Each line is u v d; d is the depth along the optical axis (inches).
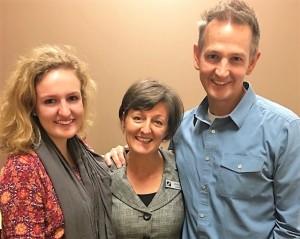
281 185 52.1
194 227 57.3
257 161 53.1
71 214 50.1
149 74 101.6
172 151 63.9
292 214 52.0
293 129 51.9
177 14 99.0
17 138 50.0
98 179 58.4
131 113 57.0
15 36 103.4
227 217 54.7
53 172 50.5
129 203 57.5
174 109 57.9
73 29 101.8
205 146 57.6
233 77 52.3
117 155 63.1
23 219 45.9
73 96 52.7
